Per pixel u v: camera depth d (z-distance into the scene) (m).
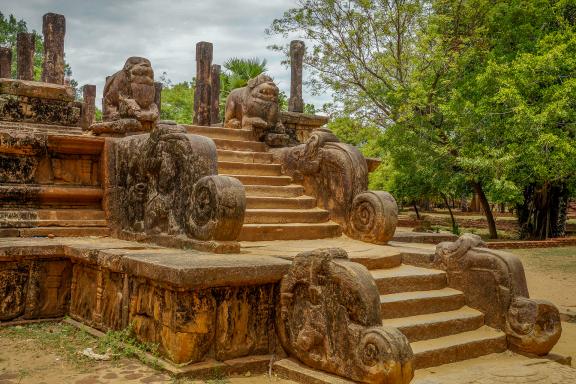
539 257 13.77
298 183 7.91
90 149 7.34
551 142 12.55
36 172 7.09
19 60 9.74
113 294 5.44
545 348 5.20
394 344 3.82
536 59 12.71
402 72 17.88
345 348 4.14
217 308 4.62
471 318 5.43
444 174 17.67
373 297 4.11
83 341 5.32
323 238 7.05
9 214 6.75
